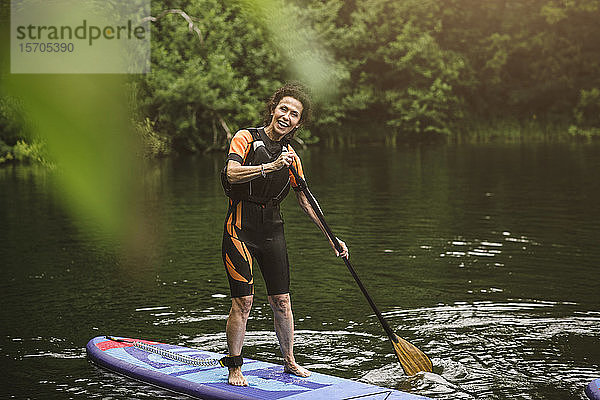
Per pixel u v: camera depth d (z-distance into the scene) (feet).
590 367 20.88
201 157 119.44
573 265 33.94
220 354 21.66
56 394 19.21
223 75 127.54
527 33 166.30
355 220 48.83
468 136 155.84
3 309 27.73
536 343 23.00
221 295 29.53
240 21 136.36
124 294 29.84
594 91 156.25
